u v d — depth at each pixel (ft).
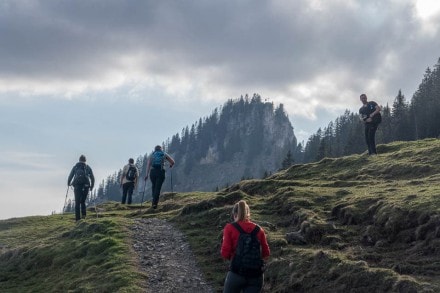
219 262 52.21
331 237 52.21
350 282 41.09
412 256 44.88
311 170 93.97
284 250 50.24
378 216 52.80
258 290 33.53
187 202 83.82
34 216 97.91
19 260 63.31
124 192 102.73
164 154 85.51
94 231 65.00
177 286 47.21
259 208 68.59
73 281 51.90
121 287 46.65
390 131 351.25
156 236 61.93
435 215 47.91
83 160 81.61
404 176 74.69
